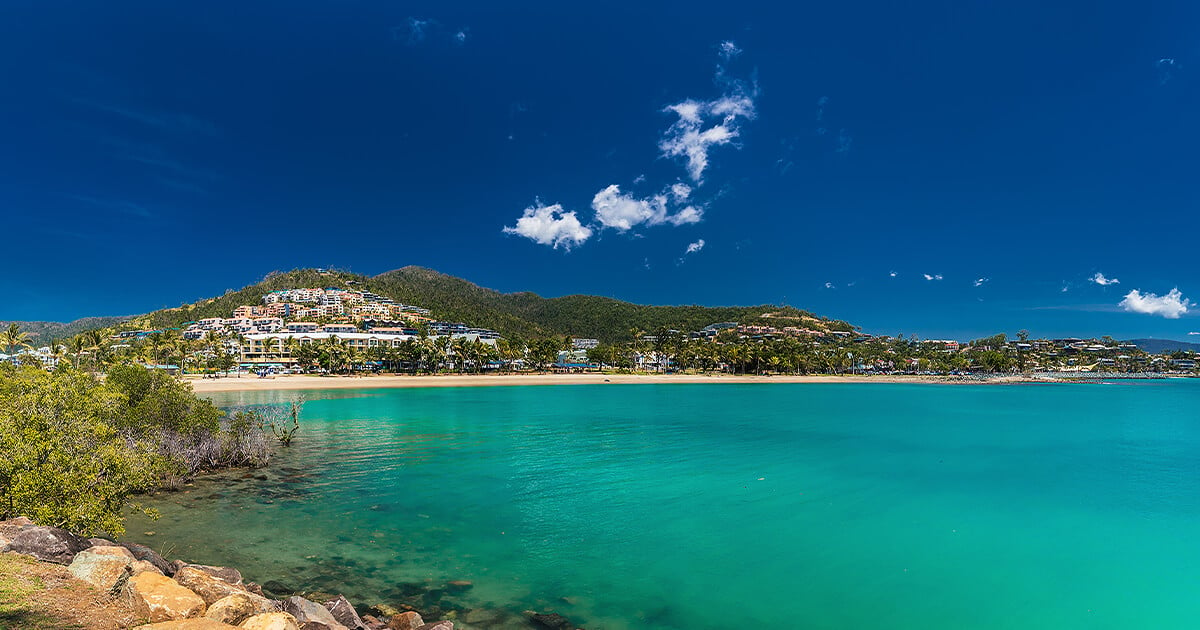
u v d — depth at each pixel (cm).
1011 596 1772
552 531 2317
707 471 3516
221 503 2631
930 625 1581
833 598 1736
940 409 8344
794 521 2494
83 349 12469
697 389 13038
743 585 1816
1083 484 3266
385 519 2430
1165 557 2102
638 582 1823
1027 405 9269
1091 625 1608
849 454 4206
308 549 2033
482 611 1578
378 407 7800
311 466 3550
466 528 2331
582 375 17325
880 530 2381
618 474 3412
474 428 5522
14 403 1773
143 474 1986
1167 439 5225
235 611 1026
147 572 1048
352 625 1360
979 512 2656
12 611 897
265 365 16875
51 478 1568
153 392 3219
